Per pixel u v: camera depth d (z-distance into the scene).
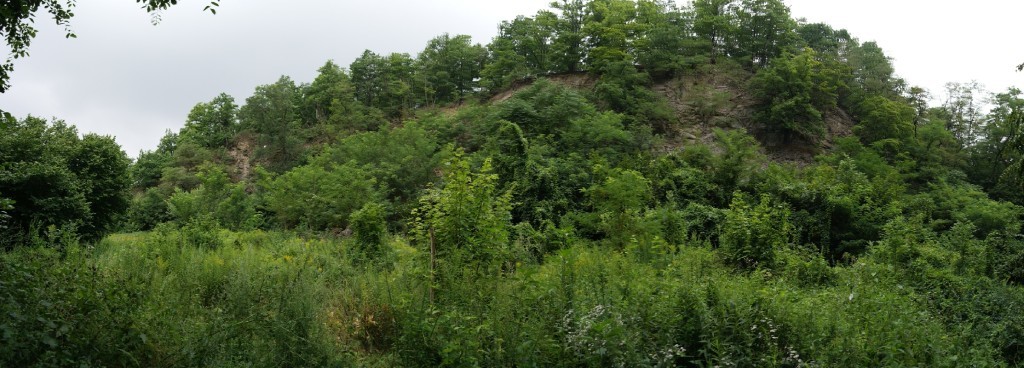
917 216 27.33
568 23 65.81
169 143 73.50
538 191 26.67
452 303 7.65
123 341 6.39
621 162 33.06
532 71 66.31
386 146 43.09
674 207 23.02
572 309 7.35
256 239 19.38
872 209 29.92
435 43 71.81
